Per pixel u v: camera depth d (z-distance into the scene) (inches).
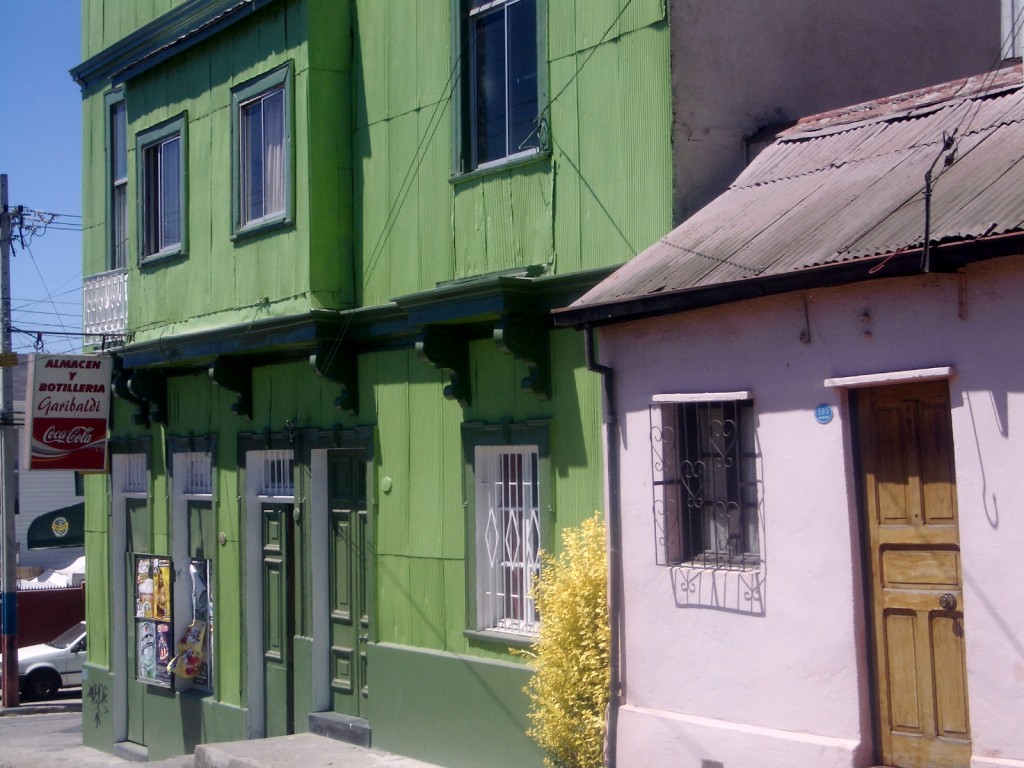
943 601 269.7
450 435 427.2
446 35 437.7
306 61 476.4
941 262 257.8
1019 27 354.3
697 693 312.5
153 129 581.3
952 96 331.6
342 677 482.9
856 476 286.0
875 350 280.4
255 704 523.2
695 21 367.9
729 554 316.5
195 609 576.7
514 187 409.7
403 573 444.1
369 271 469.1
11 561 924.0
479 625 412.5
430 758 424.5
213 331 510.3
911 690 275.4
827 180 323.0
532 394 394.0
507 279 376.8
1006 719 252.1
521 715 388.2
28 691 981.2
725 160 370.3
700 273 306.0
